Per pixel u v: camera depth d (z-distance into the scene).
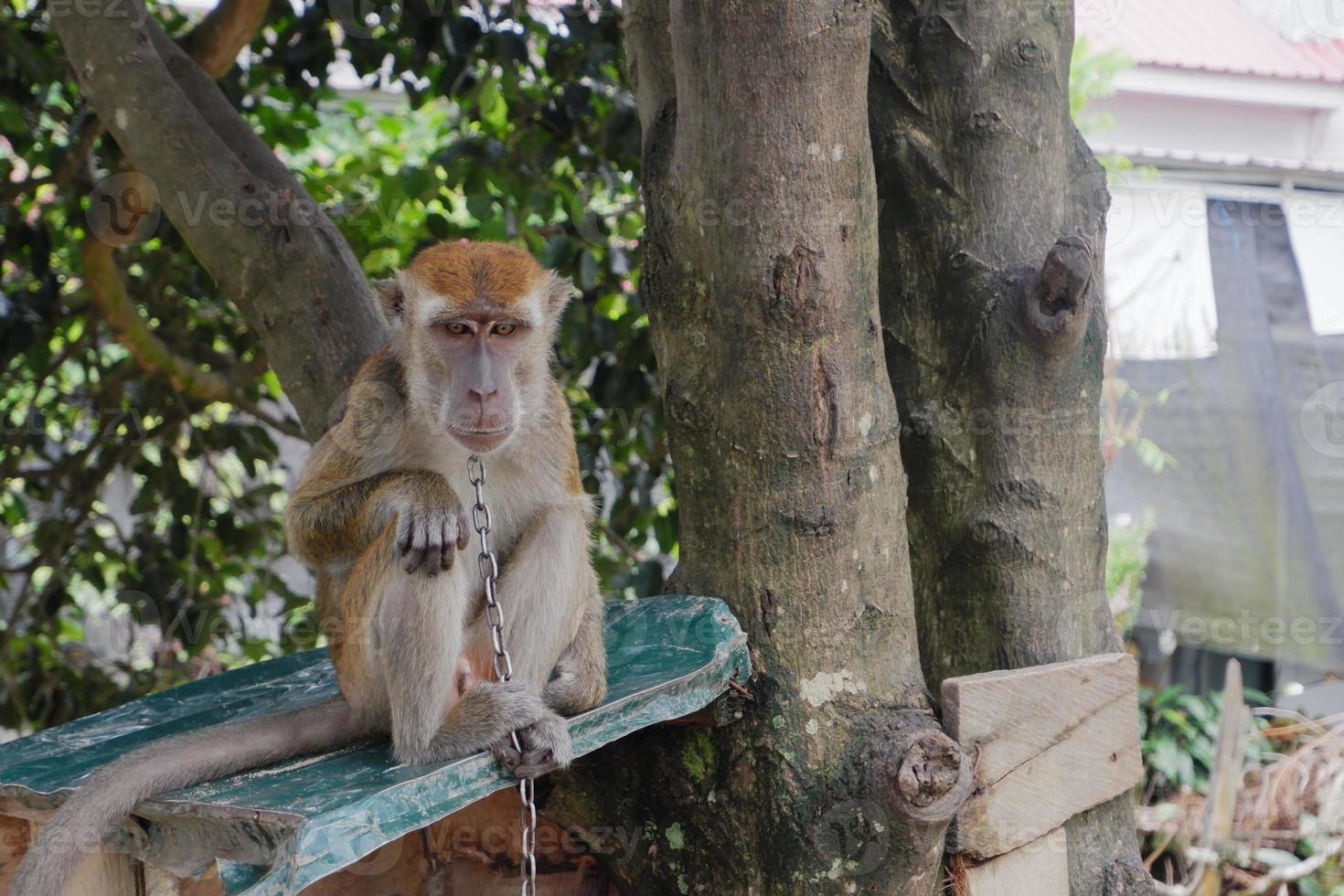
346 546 3.23
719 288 3.05
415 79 5.80
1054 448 3.52
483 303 3.37
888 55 3.60
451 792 2.64
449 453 3.52
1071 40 3.68
